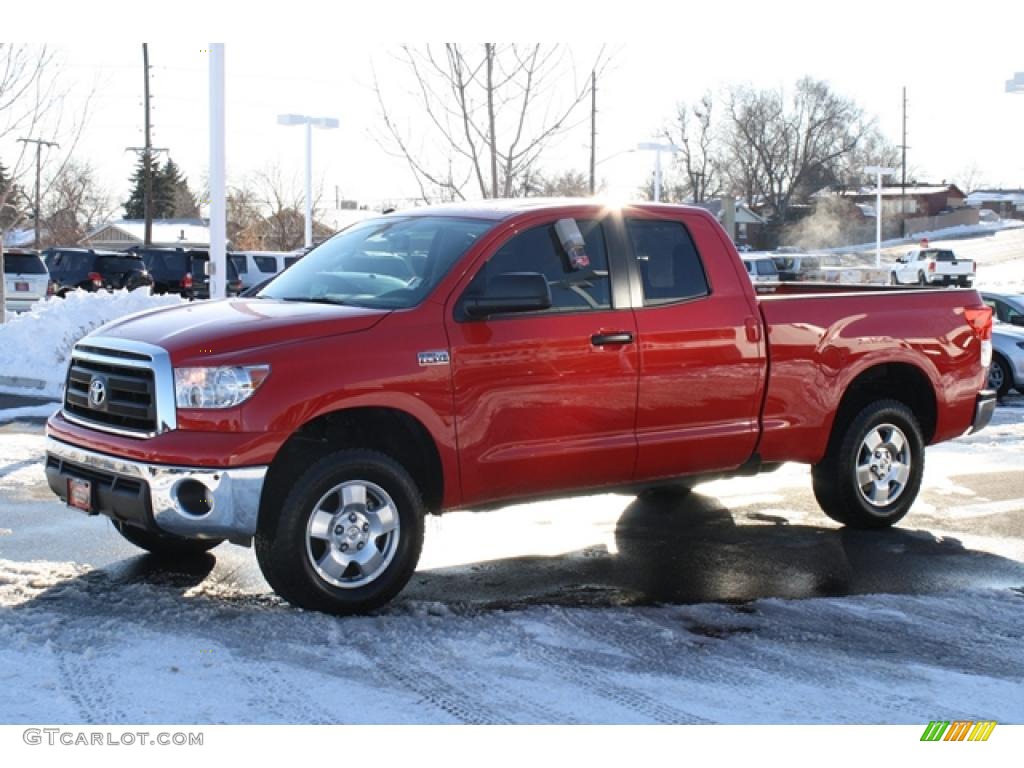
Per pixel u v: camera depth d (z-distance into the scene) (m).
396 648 5.51
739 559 7.57
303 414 5.79
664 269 7.18
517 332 6.46
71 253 32.62
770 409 7.58
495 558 7.46
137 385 5.88
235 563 7.00
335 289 6.70
